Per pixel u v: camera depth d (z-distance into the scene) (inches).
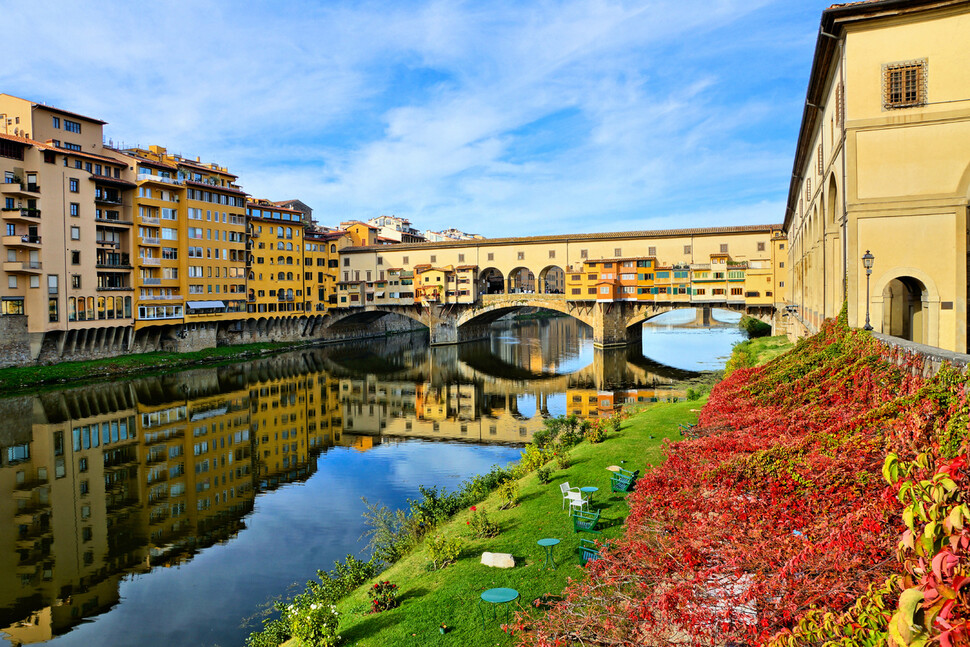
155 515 1139.3
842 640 253.6
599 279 3474.4
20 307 2365.9
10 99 2610.7
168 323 3029.0
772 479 483.2
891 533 330.6
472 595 578.6
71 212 2534.5
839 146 987.9
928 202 880.3
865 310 908.6
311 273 4234.7
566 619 450.3
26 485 1310.3
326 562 922.1
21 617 779.4
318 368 3093.0
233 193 3405.5
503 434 1769.2
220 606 798.5
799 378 819.4
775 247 3115.2
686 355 3235.7
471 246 4099.4
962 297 869.2
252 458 1526.8
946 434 368.5
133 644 716.0
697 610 356.5
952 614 174.7
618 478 827.4
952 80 867.4
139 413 1971.0
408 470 1402.6
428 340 4675.2
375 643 522.9
